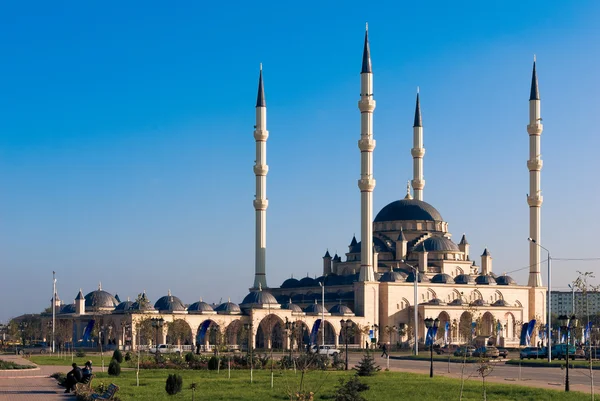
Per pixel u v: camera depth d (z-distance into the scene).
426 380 106.31
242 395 86.75
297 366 130.00
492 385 97.81
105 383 99.12
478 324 148.25
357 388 81.31
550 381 109.38
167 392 85.88
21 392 88.19
